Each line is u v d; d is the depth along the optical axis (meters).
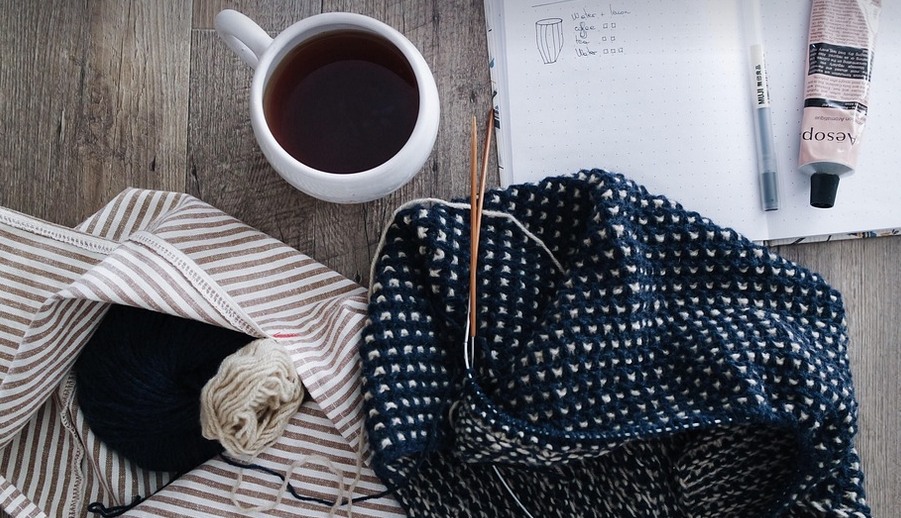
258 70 0.51
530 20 0.65
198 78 0.64
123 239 0.62
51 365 0.57
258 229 0.64
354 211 0.64
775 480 0.61
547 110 0.65
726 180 0.64
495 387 0.59
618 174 0.60
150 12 0.65
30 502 0.58
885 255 0.64
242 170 0.64
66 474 0.61
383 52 0.54
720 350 0.58
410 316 0.59
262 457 0.59
